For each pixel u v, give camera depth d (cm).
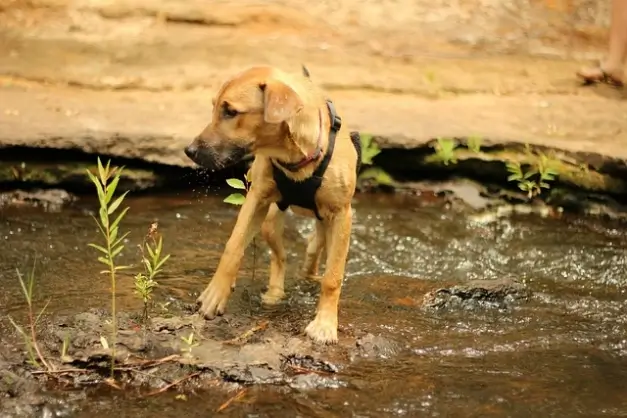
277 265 684
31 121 935
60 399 534
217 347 590
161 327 606
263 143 584
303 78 608
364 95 1112
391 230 852
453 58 1259
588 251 823
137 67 1147
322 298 622
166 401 540
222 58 1191
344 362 591
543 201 929
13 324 578
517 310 691
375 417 536
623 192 908
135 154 902
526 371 599
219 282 630
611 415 550
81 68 1128
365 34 1305
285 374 572
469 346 627
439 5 1389
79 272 714
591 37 1353
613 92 1170
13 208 862
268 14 1309
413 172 957
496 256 805
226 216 864
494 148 950
